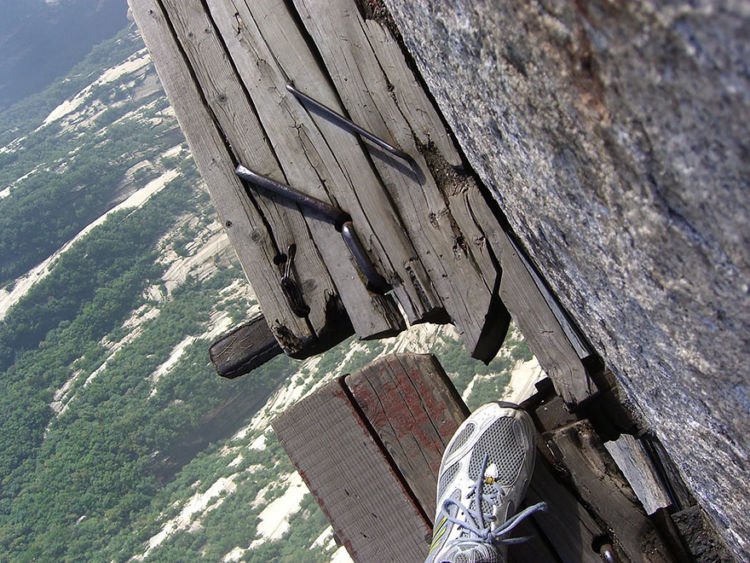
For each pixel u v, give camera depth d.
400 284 2.37
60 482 91.75
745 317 1.01
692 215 0.97
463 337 2.31
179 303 112.75
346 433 2.30
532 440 2.04
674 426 1.57
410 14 1.82
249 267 2.54
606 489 2.03
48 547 83.50
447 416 2.24
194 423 86.62
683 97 0.84
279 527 63.50
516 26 1.13
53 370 117.31
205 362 92.69
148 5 2.81
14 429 107.25
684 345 1.22
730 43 0.72
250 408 85.38
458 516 1.97
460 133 2.00
